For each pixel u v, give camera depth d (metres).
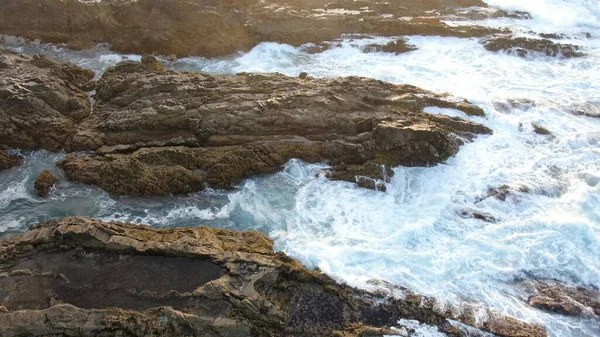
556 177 20.19
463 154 21.20
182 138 21.30
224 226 18.70
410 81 26.50
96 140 21.69
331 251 16.84
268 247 16.94
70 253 15.98
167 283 15.04
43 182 20.12
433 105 23.28
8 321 13.38
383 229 18.08
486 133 22.31
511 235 17.66
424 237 17.69
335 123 21.59
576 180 20.02
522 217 18.47
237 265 15.34
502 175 20.31
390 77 26.95
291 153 21.19
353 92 22.95
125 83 23.70
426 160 20.73
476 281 16.12
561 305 15.37
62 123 22.50
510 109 23.78
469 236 17.66
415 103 22.86
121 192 19.91
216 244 16.47
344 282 15.73
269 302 14.48
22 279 15.07
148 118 21.42
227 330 13.84
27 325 13.40
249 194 20.09
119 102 23.28
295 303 15.12
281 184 20.50
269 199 19.81
